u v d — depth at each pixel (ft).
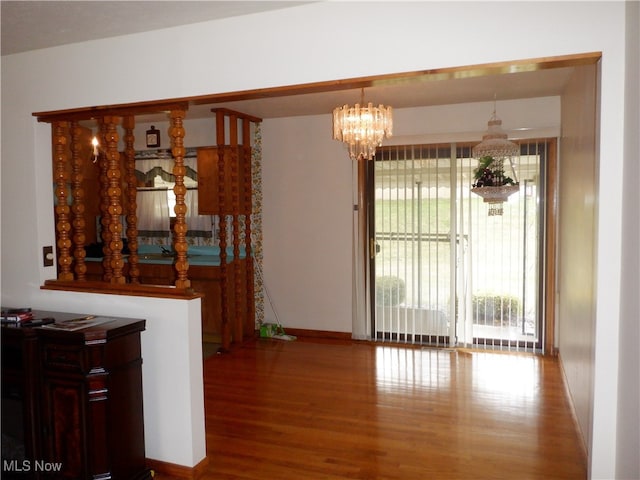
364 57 8.11
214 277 18.10
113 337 8.44
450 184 17.25
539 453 10.03
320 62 8.34
